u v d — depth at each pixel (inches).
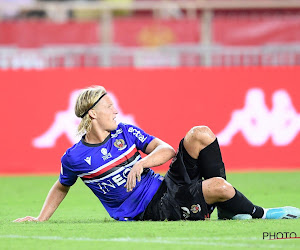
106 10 2453.2
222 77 1811.0
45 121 1790.1
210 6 2487.7
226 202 775.7
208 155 778.2
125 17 2453.2
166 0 2603.3
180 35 2351.1
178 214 786.2
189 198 776.9
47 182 1593.3
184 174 779.4
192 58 2114.9
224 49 2113.7
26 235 706.2
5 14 2488.9
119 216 808.9
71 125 1785.2
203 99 1807.3
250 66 1945.1
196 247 609.9
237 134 1811.0
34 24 2333.9
